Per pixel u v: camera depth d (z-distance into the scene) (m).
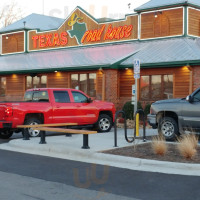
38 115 13.91
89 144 11.43
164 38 24.31
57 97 14.46
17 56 31.97
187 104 12.22
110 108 16.14
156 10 24.50
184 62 20.27
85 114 15.15
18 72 27.73
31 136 13.60
